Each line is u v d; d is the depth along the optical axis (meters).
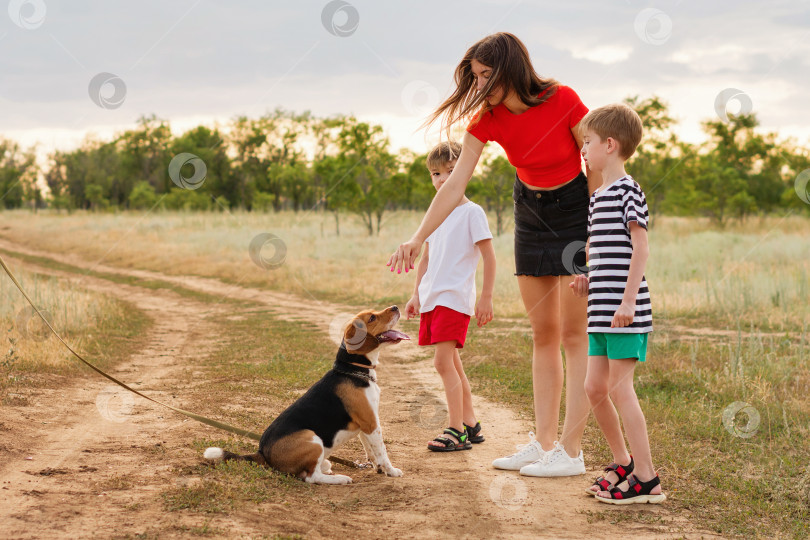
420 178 25.98
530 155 3.78
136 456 3.73
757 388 5.88
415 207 29.58
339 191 26.75
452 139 4.73
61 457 3.63
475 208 4.61
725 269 14.78
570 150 3.81
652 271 14.87
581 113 3.74
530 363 7.51
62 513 2.80
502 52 3.54
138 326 10.87
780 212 31.05
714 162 30.38
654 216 28.97
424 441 4.77
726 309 10.74
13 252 26.14
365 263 19.36
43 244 28.42
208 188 50.62
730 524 3.14
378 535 2.86
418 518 3.10
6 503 2.87
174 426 4.52
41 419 4.45
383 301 13.87
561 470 3.87
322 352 8.44
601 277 3.39
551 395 4.09
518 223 4.09
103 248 25.66
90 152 56.84
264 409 5.30
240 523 2.81
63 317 9.44
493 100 3.64
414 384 6.79
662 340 8.16
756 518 3.25
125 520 2.76
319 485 3.56
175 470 3.48
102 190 53.94
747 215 30.00
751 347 7.12
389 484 3.63
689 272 14.91
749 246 18.78
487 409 5.75
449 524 3.03
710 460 4.19
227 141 54.88
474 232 4.56
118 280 18.95
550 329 4.09
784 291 11.08
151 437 4.19
